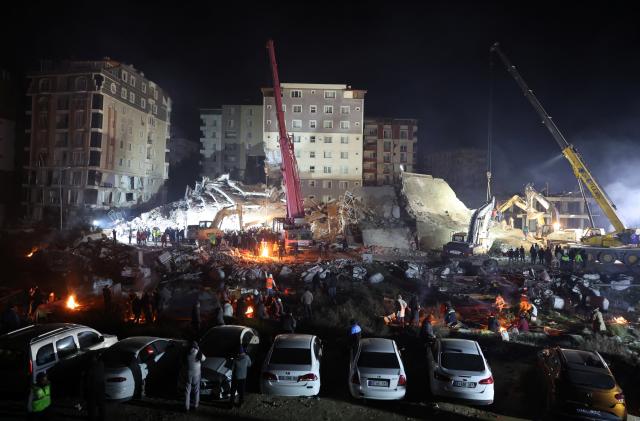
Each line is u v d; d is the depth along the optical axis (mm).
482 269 34375
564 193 74375
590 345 18328
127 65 68188
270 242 42125
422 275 33625
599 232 43406
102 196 62781
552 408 11875
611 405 11312
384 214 57969
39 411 10484
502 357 17312
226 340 14203
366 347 13734
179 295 25844
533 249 40281
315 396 13320
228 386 12852
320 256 40062
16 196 69000
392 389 12500
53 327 13383
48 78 63281
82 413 11742
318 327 20172
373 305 24875
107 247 38000
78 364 13047
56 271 32375
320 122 74188
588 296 26234
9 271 32938
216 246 41469
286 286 29766
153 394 13094
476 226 43031
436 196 63031
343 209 55750
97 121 61594
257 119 90875
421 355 17125
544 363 13742
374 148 85812
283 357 13117
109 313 21297
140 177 72500
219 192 60656
